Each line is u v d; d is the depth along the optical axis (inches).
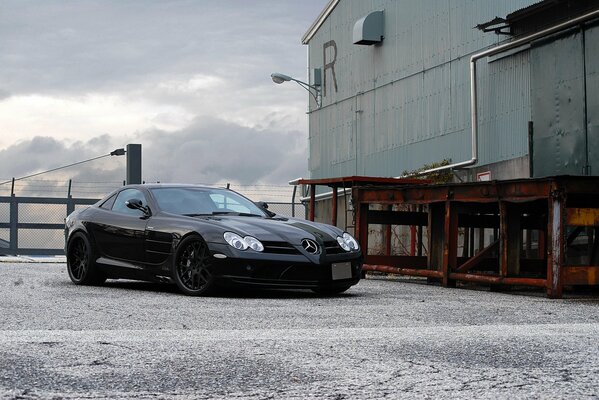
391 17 726.5
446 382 132.6
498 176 575.8
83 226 351.3
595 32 481.1
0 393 120.8
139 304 261.7
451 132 635.5
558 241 328.8
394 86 721.6
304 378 135.0
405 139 703.7
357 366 146.8
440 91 650.8
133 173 946.7
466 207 396.5
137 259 326.6
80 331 190.2
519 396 122.6
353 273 312.7
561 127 510.6
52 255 968.9
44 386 126.3
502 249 361.1
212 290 299.1
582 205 378.0
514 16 531.5
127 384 128.8
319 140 867.4
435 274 401.4
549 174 521.7
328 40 846.5
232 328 202.2
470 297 324.5
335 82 831.7
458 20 626.2
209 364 147.3
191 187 350.9
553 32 513.7
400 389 126.7
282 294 316.8
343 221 793.6
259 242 296.0
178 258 308.5
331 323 216.2
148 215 328.5
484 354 162.6
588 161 488.4
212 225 304.2
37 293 299.9
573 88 500.1
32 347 162.9
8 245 960.3
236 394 122.5
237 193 359.3
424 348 169.5
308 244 302.0
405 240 657.0
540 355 161.8
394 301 290.0
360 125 783.7
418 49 683.4
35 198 963.3
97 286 347.3
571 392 125.9
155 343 170.9
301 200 887.1
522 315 247.0
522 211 384.8
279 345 170.6
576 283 332.8
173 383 130.0
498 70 575.8
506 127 567.5
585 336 191.2
